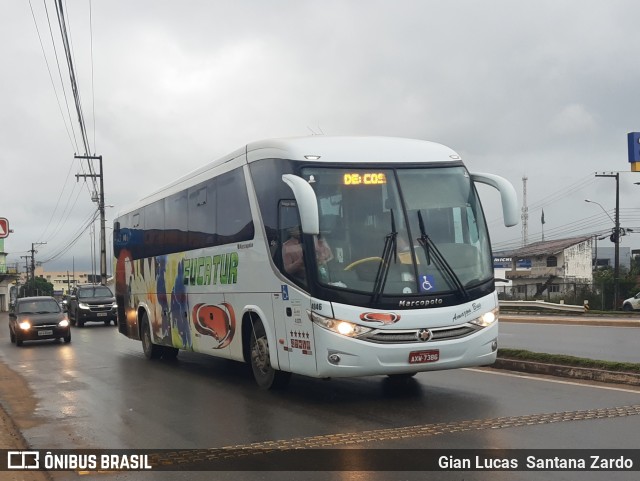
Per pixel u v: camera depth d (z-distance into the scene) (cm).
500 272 6625
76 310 3105
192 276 1228
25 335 2059
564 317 3077
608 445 637
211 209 1145
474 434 690
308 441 690
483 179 959
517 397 885
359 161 878
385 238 841
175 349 1525
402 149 912
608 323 2433
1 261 8731
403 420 769
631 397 863
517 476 555
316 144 896
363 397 921
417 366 819
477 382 1018
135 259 1614
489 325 865
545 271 6338
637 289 4738
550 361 1102
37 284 11825
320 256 831
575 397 873
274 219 919
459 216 888
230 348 1074
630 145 2800
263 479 575
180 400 968
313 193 800
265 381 982
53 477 605
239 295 1027
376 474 572
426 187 884
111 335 2425
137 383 1157
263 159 959
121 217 1780
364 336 803
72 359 1608
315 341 824
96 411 908
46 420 856
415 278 832
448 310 834
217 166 1125
